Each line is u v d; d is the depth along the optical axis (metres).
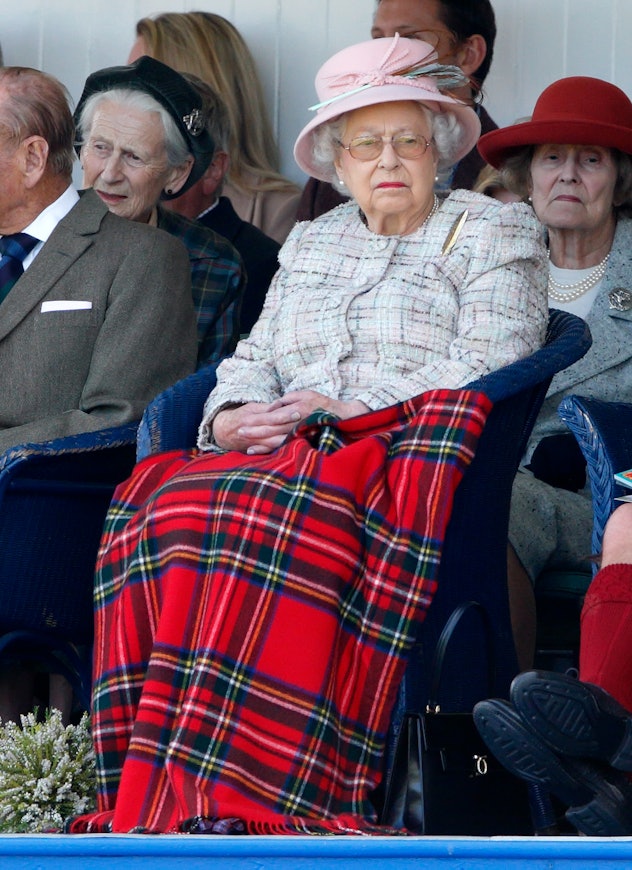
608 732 8.71
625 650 9.84
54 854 7.13
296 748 9.72
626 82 20.78
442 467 10.36
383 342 12.14
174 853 7.11
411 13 19.67
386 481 10.48
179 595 10.09
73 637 12.51
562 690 8.62
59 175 14.38
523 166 15.50
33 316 13.73
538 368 11.01
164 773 9.70
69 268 13.91
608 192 14.84
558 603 13.55
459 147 12.84
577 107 15.10
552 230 15.09
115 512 11.31
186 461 11.70
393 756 10.05
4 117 13.99
